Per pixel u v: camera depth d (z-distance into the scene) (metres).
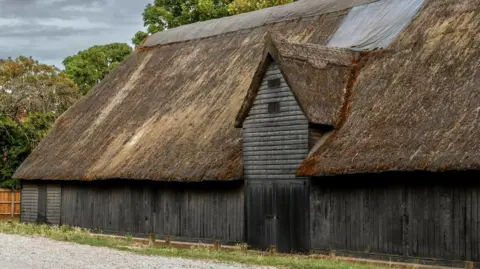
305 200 24.56
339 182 23.78
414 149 21.05
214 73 33.97
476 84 21.58
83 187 36.62
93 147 36.06
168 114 33.50
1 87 54.41
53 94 55.12
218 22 38.88
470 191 20.27
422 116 21.98
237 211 27.39
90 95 41.94
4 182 48.97
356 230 23.14
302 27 32.91
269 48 25.36
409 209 21.77
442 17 25.62
